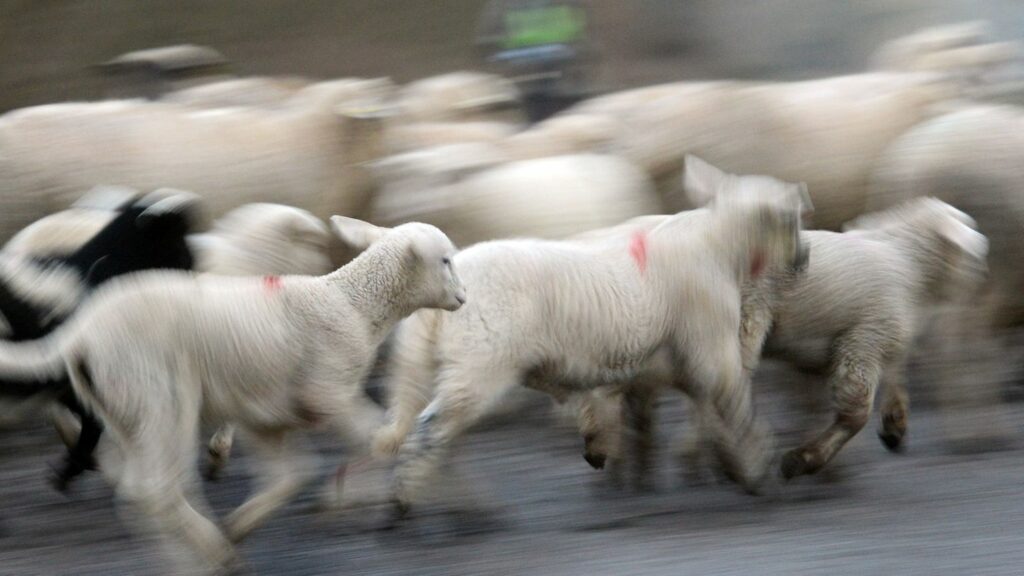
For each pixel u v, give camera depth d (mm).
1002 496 11805
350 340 10125
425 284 10305
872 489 12156
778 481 12367
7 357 9531
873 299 12164
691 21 44500
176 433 9445
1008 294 15000
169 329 9422
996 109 15906
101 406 9375
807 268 12039
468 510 11289
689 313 11500
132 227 11422
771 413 14570
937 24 39250
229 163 17625
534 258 10945
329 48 42281
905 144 15875
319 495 11453
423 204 15484
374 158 18328
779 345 12289
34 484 12633
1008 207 14859
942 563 10000
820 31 42344
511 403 14133
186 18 41000
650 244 11508
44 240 12164
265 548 10633
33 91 38219
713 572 9891
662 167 18391
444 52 43219
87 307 9773
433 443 10633
